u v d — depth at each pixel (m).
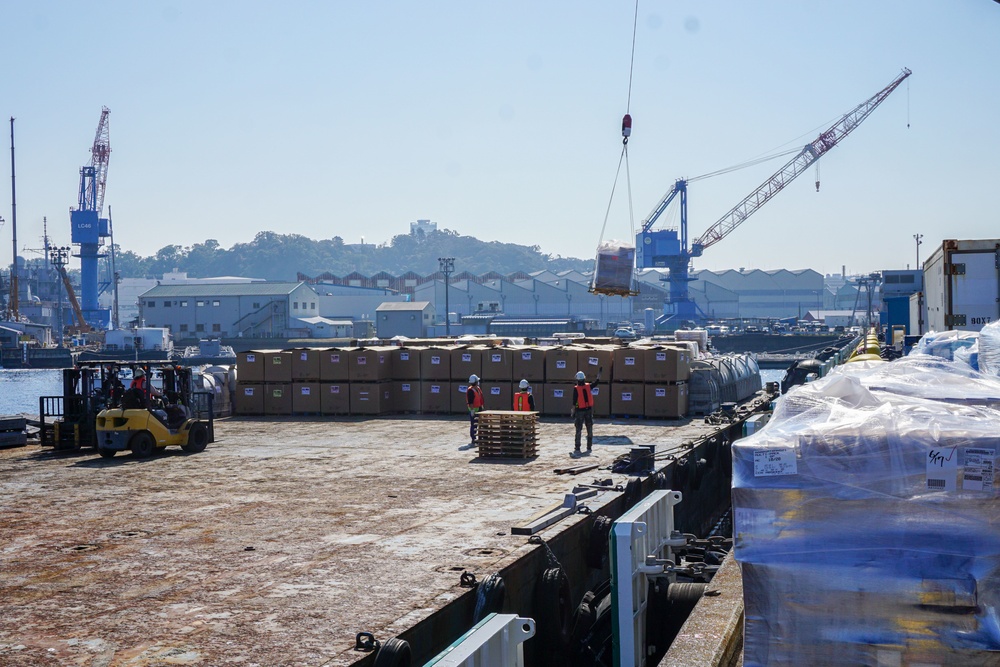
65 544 11.91
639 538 10.12
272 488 16.02
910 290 91.62
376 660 7.79
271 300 150.38
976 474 5.63
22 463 19.34
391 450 20.92
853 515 5.85
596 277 24.95
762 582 6.07
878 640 5.83
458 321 180.25
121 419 19.77
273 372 28.66
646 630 10.24
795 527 5.95
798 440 5.99
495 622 7.27
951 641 5.70
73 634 8.42
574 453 20.08
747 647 6.10
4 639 8.30
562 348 27.86
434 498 14.97
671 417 26.09
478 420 19.59
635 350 26.52
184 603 9.31
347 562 10.83
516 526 12.19
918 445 5.75
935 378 7.96
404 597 9.41
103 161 165.88
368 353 28.17
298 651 7.91
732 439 25.83
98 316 171.75
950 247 20.06
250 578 10.21
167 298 152.62
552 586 11.19
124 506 14.47
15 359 136.75
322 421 27.09
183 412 21.08
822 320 198.50
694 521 20.78
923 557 5.73
